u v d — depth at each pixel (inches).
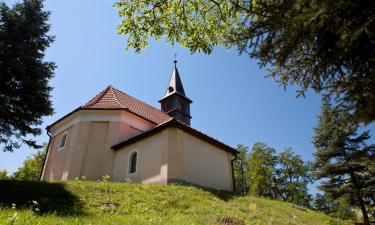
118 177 759.7
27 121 653.9
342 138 990.4
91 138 824.3
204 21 352.8
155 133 735.1
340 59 175.8
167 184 635.5
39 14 725.3
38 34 706.2
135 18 344.8
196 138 764.6
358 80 171.9
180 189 568.1
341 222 681.6
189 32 350.3
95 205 404.8
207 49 353.1
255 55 193.0
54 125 944.9
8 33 681.0
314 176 1039.0
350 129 201.2
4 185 430.9
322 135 1045.2
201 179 719.1
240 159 1726.1
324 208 1551.4
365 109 177.5
